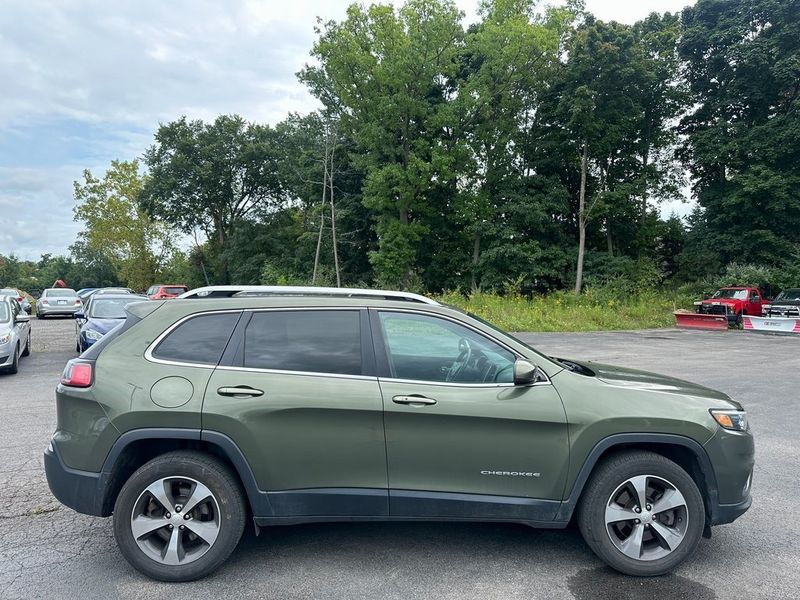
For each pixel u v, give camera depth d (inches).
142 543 128.5
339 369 133.8
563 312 1021.2
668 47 1371.8
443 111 1334.9
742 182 1254.3
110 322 475.2
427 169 1299.2
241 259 1886.1
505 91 1385.3
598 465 135.5
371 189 1350.9
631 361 537.0
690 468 139.9
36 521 160.9
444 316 140.6
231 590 124.3
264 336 136.6
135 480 127.3
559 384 135.2
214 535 128.4
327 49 1354.6
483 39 1321.4
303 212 1831.9
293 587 125.7
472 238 1492.4
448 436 130.3
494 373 137.6
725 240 1336.1
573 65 1290.6
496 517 131.9
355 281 1596.9
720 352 624.4
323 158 1546.5
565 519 132.5
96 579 128.6
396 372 135.0
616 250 1539.1
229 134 1882.4
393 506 130.5
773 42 1245.7
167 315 138.7
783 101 1320.1
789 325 905.5
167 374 131.0
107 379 130.8
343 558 140.0
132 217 2303.2
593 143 1314.0
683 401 136.8
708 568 136.6
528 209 1330.0
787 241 1282.0
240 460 127.4
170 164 1835.6
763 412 309.9
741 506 135.9
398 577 130.6
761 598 122.6
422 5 1316.4
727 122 1322.6
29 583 126.3
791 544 150.1
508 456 131.0
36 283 4018.2
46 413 289.7
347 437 129.6
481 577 130.9
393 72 1307.8
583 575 132.4
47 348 606.9
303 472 129.5
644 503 132.5
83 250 3430.1
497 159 1445.6
